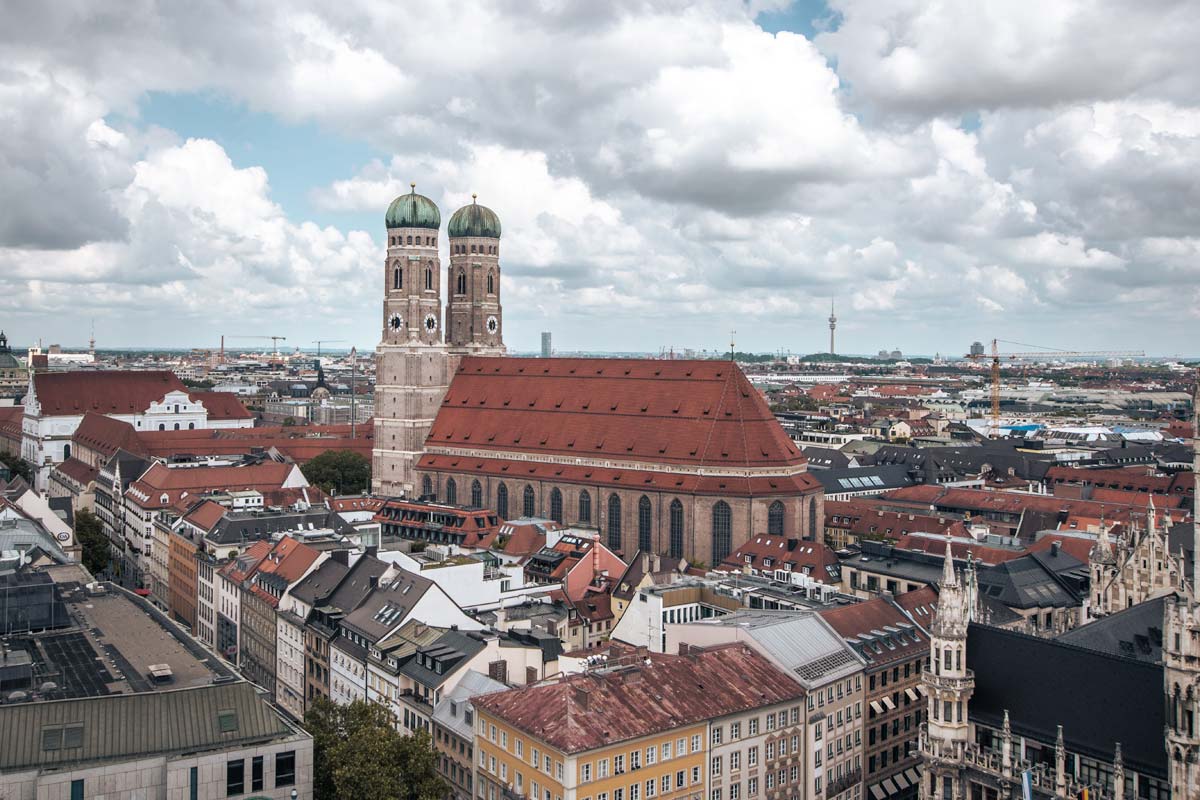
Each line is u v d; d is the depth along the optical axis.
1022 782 103.25
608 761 108.50
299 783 105.38
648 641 166.25
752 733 121.12
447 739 127.88
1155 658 112.81
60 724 100.81
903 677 141.75
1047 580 172.75
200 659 129.88
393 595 159.62
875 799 137.50
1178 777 91.75
